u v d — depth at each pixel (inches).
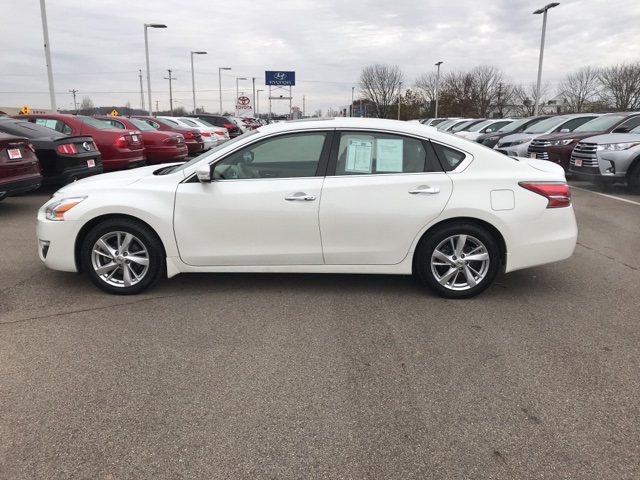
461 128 816.3
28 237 253.8
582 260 220.4
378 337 144.7
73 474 91.0
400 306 166.9
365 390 117.7
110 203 166.2
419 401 113.3
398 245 167.8
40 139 328.8
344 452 96.9
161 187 168.7
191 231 168.1
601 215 321.4
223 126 919.0
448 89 2313.0
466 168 167.5
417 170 167.6
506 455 96.0
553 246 168.9
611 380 122.0
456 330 149.2
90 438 100.6
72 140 342.3
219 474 91.1
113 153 405.4
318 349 137.6
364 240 167.6
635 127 448.8
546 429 103.6
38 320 154.9
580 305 168.6
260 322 154.6
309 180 166.4
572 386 119.3
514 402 112.9
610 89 2103.8
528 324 153.5
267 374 124.6
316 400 113.7
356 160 168.4
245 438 100.8
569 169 435.5
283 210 165.3
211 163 169.3
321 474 91.2
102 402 112.6
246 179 168.7
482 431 103.0
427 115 2327.8
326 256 169.5
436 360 131.6
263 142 169.5
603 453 96.3
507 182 165.5
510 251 167.3
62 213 169.5
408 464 93.7
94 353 134.7
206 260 171.0
